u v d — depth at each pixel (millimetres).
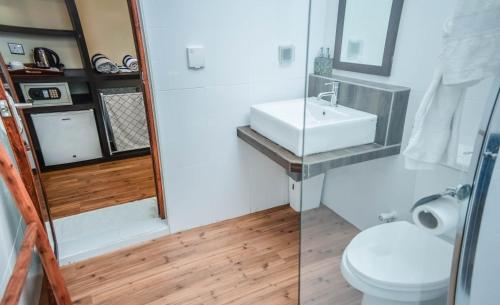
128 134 3277
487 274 741
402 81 1315
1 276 1059
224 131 1988
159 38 1616
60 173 2992
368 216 1504
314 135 1433
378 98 1415
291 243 1975
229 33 1773
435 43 1143
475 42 802
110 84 3047
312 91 1507
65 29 2984
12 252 1237
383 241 1256
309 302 1421
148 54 1620
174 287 1618
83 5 3031
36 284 1474
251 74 1929
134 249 1921
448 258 1023
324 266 1424
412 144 1216
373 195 1483
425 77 1204
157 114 1753
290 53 1984
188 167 1964
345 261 1253
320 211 1478
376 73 1418
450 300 778
